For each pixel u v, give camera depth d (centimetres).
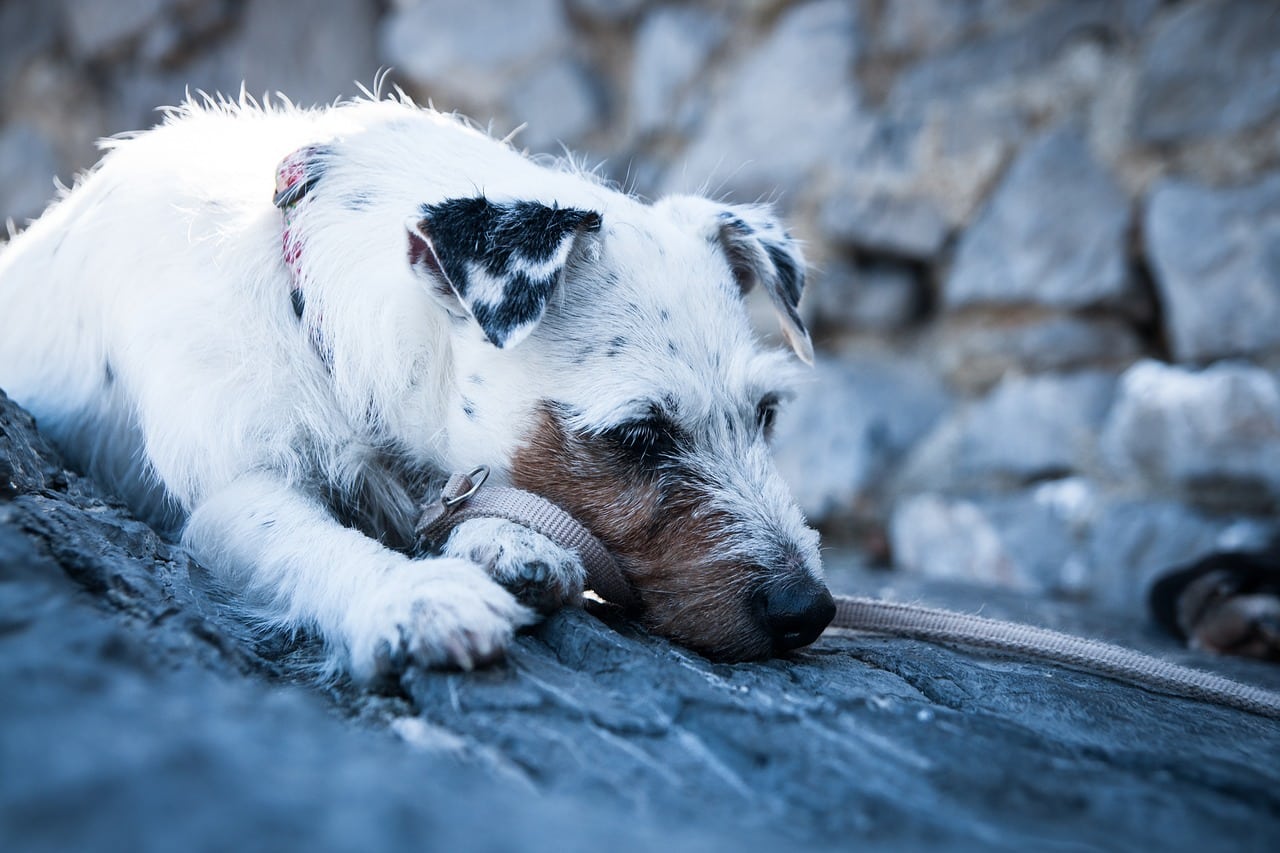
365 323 71
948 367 141
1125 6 132
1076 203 132
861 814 51
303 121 79
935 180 142
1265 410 115
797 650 68
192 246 72
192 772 44
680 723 56
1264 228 120
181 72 193
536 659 60
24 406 77
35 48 205
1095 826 51
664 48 162
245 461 71
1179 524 117
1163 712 62
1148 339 131
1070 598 120
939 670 65
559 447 69
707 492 69
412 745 54
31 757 43
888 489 138
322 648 64
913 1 146
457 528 67
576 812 48
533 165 78
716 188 156
